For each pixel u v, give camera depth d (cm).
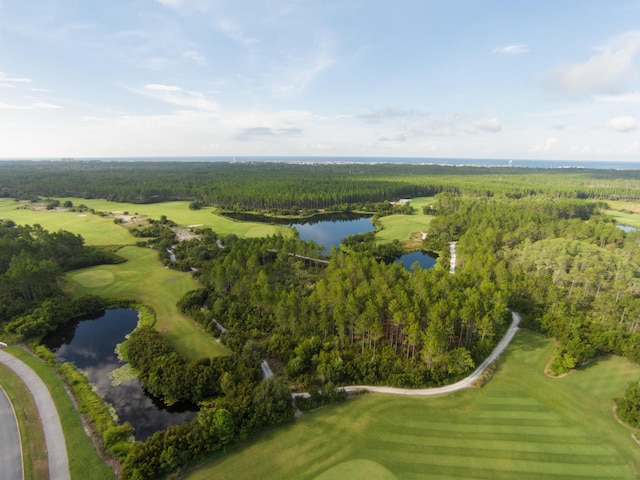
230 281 9588
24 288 8981
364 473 4650
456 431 5378
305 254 12250
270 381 5691
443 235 16000
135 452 4653
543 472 4716
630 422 5497
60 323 8550
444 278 8462
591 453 5031
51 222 18312
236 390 5812
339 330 7306
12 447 4881
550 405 5966
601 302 8512
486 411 5806
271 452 4959
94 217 19688
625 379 6638
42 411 5616
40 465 4628
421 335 6738
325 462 4809
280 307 7600
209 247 13712
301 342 7300
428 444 5131
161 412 5884
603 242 14075
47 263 9300
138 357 6994
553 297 8844
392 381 6350
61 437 5112
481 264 10388
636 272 9762
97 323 8725
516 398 6122
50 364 6875
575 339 7188
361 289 7944
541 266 10731
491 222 15900
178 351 7375
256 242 12431
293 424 5469
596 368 6950
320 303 7912
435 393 6216
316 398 5891
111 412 5809
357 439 5200
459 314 7219
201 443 4812
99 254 12638
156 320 8688
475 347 7238
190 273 11706
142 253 13712
